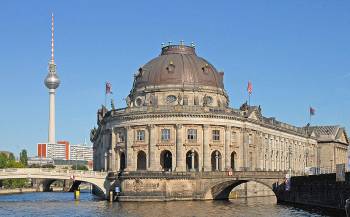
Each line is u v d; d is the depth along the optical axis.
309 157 179.12
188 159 125.69
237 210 89.19
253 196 134.38
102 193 128.25
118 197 110.38
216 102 132.88
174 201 107.12
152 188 107.06
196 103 129.12
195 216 79.56
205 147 120.19
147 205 98.19
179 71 132.00
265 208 93.44
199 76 132.50
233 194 126.25
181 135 119.19
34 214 85.75
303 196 101.38
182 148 119.12
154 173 107.19
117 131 126.62
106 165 132.12
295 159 165.50
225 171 110.69
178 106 119.88
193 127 120.56
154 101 130.38
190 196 109.50
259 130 137.50
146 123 120.88
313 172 147.00
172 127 120.00
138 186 107.25
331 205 87.75
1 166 182.62
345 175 80.88
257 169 134.38
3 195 163.50
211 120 121.38
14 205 104.94
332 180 87.19
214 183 110.12
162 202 104.69
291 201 106.88
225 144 123.56
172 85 130.12
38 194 170.75
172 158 119.12
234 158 127.38
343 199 81.75
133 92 136.75
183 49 140.75
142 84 134.00
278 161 151.25
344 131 199.88
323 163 187.00
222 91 135.62
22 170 117.12
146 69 136.38
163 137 120.31
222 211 87.19
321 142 188.00
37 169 118.00
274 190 111.56
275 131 150.00
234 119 125.56
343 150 198.50
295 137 166.25
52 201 117.69
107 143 132.88
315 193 95.44
